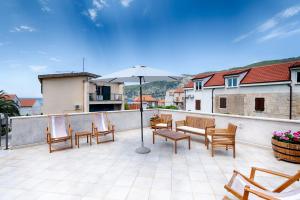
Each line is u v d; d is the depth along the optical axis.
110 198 2.83
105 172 3.78
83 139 6.57
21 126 5.51
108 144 5.93
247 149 5.32
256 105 17.64
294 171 3.81
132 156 4.76
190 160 4.45
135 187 3.16
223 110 20.61
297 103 14.98
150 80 6.01
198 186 3.19
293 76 15.09
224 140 4.79
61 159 4.54
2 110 11.80
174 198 2.82
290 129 4.84
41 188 3.13
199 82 23.48
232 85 19.75
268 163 4.25
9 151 5.17
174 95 46.41
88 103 20.48
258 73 18.59
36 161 4.41
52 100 21.83
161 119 7.86
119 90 25.73
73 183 3.30
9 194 2.94
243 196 2.00
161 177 3.54
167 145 5.79
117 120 7.84
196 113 7.50
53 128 5.74
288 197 2.07
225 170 3.86
